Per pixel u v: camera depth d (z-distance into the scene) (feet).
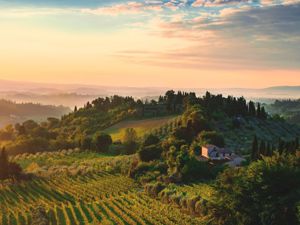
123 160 536.42
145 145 582.76
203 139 543.39
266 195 212.23
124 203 334.65
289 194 210.18
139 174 452.35
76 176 478.18
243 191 217.15
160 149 522.88
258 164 223.92
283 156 243.19
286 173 217.15
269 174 216.33
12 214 320.29
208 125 597.93
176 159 428.15
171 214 284.61
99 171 496.64
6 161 482.28
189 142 564.71
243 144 602.03
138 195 369.30
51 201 372.17
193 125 590.14
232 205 219.41
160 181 412.77
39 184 443.32
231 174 238.68
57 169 511.40
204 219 255.29
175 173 415.44
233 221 219.20
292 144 388.16
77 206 341.41
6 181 466.70
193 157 428.97
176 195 325.42
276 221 201.46
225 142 600.39
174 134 582.35
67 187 422.00
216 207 229.86
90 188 411.54
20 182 460.55
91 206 339.16
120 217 295.07
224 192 230.07
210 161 459.73
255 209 211.82
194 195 315.78
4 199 385.50
